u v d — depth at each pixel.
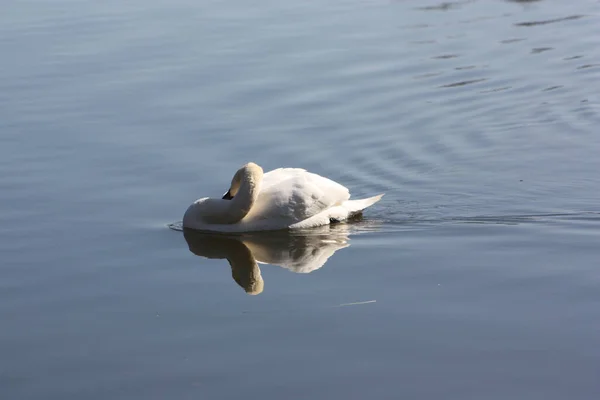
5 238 14.58
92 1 29.98
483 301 12.05
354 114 20.23
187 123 19.67
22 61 23.77
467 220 15.34
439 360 10.55
